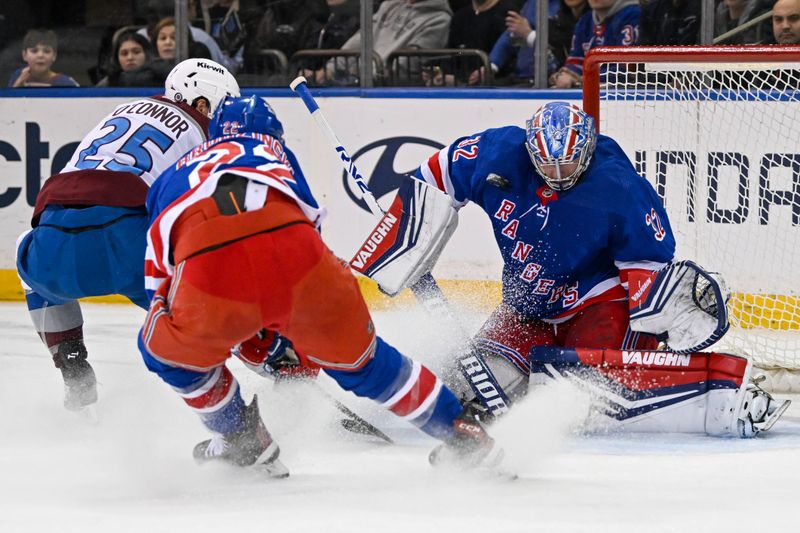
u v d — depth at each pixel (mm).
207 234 8484
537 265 12930
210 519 7898
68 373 12805
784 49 14445
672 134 19453
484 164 12859
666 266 12250
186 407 13406
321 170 23531
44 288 12227
